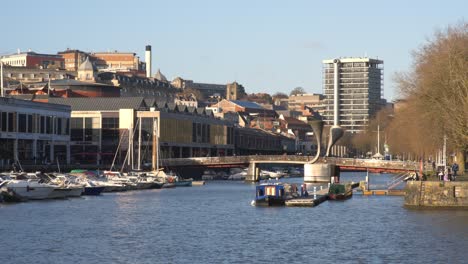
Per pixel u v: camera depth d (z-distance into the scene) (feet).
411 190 495.82
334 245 365.20
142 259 330.54
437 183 486.79
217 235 400.88
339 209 531.91
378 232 404.98
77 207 542.57
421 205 491.31
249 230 420.77
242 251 349.82
